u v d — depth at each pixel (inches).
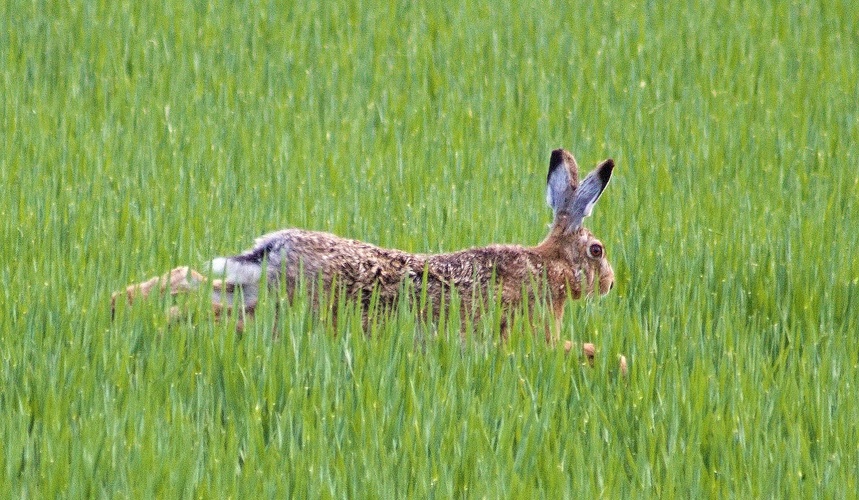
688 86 886.4
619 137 790.5
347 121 781.9
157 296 479.8
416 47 925.8
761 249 603.5
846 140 807.1
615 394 464.4
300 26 967.6
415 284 496.7
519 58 926.4
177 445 395.5
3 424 404.2
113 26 933.8
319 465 391.2
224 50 895.1
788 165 744.3
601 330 501.0
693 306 533.6
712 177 726.5
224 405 442.3
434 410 423.2
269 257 483.5
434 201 649.0
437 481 388.5
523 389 450.3
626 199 679.1
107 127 737.0
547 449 407.2
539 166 736.3
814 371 478.9
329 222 608.1
